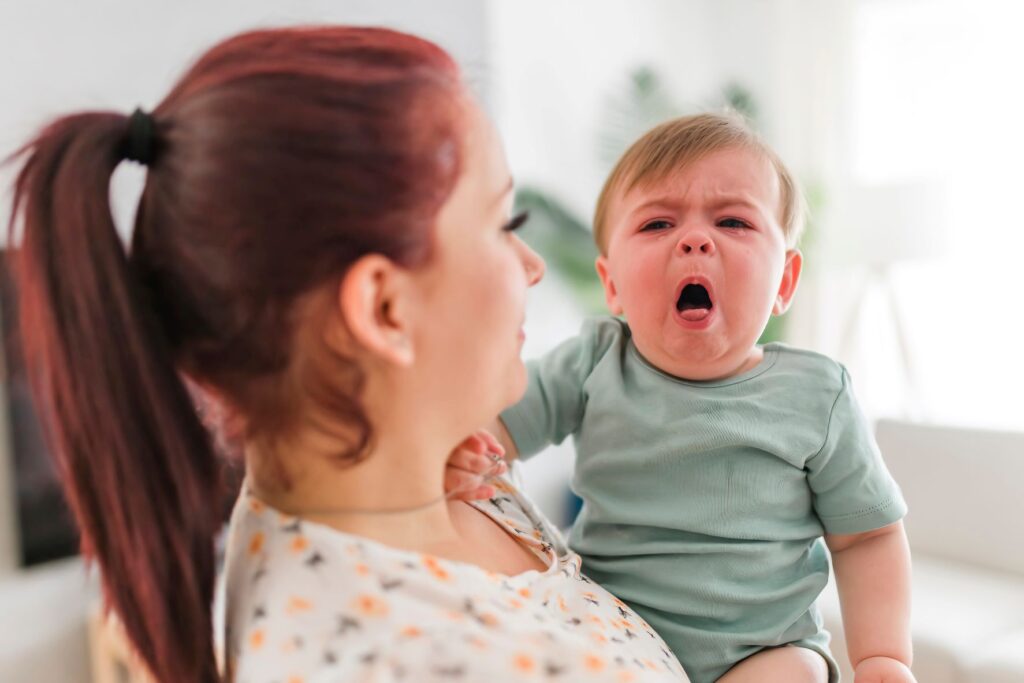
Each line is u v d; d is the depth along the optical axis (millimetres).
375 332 420
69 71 1812
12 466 1771
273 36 456
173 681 451
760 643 673
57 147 442
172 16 1984
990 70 2998
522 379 530
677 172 736
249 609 446
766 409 716
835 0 3350
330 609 425
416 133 434
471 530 570
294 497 476
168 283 447
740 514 691
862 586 730
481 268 468
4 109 1711
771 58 3721
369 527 475
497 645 425
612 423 743
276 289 422
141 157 449
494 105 2863
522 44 3156
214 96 426
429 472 500
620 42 3588
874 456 737
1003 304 3000
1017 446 1803
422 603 438
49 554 1854
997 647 1454
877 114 3311
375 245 424
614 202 809
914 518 1928
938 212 2859
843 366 771
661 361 745
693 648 667
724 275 697
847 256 3320
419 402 470
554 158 3336
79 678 1923
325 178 414
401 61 453
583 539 756
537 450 797
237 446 505
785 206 775
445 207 449
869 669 683
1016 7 2924
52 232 429
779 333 3283
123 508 431
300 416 452
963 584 1738
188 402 453
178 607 444
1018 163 2930
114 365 426
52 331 428
